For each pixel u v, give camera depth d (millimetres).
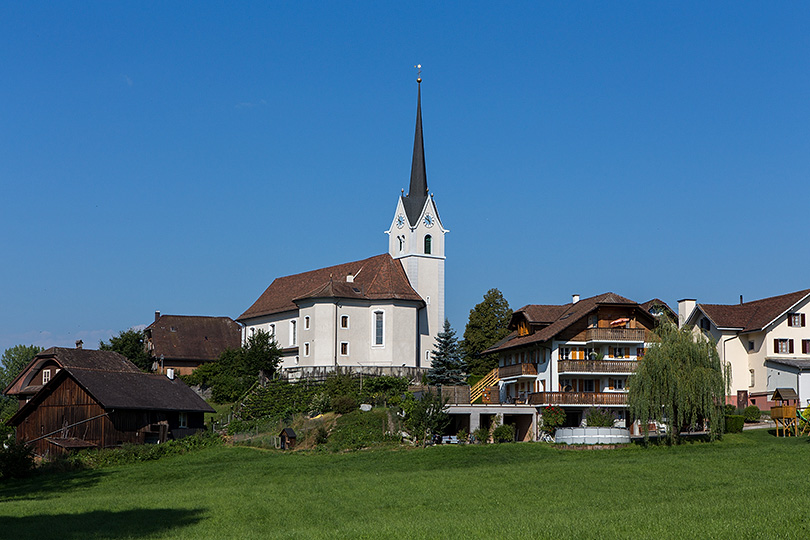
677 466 52969
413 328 94938
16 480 63812
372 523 39188
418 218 100000
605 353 81812
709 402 66312
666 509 38875
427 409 70688
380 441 70000
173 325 115312
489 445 68250
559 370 79438
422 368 92062
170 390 80312
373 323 93812
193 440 75750
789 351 84438
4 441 65750
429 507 43688
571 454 64000
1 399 137000
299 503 45438
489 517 39594
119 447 73688
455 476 52688
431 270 99875
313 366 91438
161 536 37688
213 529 39375
